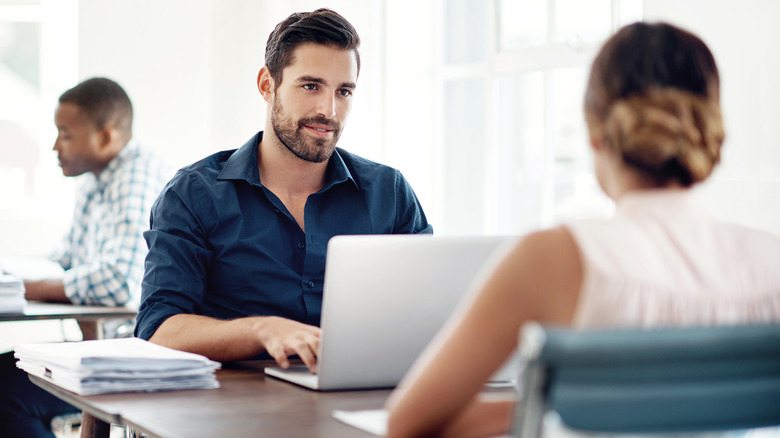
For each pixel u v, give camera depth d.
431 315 1.80
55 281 3.76
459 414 1.14
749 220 3.12
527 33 4.75
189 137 5.72
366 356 1.79
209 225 2.46
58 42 5.78
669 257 1.17
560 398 0.92
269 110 2.52
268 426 1.51
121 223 3.80
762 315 1.20
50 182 5.77
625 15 4.13
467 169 5.17
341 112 2.47
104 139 3.91
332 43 2.42
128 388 1.79
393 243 1.76
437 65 5.34
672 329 0.96
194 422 1.53
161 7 5.65
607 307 1.11
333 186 2.62
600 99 1.22
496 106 4.94
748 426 1.04
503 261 1.13
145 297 2.33
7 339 5.21
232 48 5.70
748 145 3.12
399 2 5.52
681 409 0.98
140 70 5.62
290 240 2.52
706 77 1.21
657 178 1.20
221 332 2.08
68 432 4.51
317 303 2.49
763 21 3.08
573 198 4.45
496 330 1.10
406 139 5.51
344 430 1.48
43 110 5.76
